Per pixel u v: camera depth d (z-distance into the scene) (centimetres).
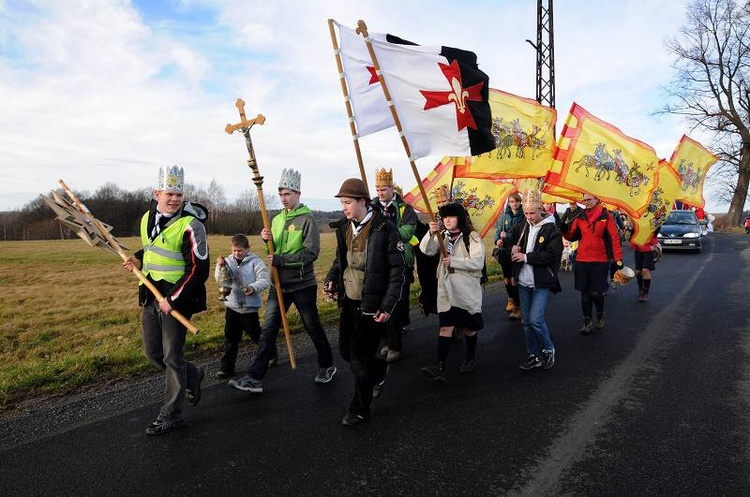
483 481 298
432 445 344
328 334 643
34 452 338
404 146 478
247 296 492
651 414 390
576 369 502
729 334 621
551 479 299
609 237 635
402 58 495
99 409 409
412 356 556
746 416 383
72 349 628
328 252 2303
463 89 509
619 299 867
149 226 382
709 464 313
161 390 450
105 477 306
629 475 302
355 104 521
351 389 452
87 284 1298
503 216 736
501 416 391
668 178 783
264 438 357
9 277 1438
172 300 357
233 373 494
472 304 467
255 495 287
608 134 677
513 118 673
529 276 495
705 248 1961
